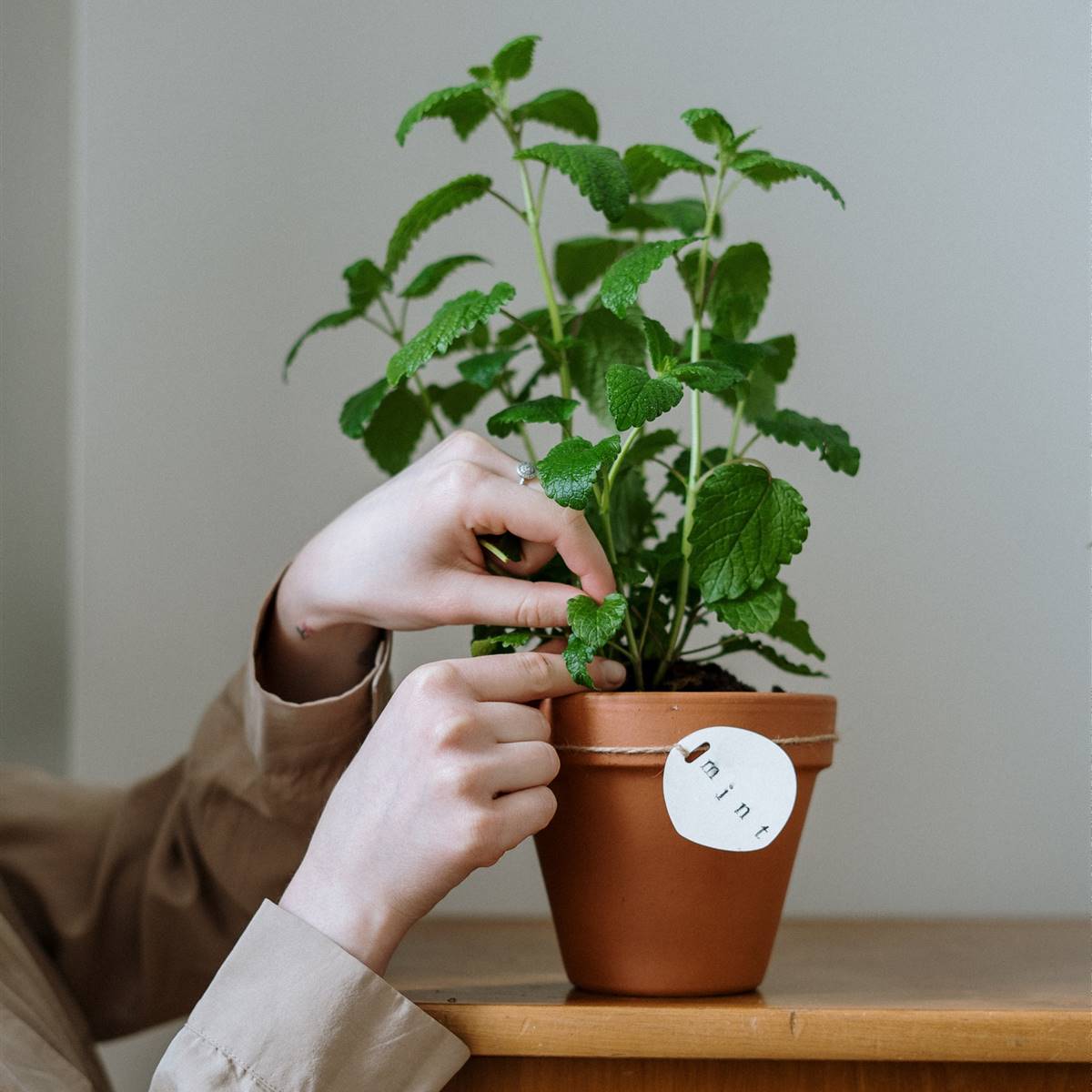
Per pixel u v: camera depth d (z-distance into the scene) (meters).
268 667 0.82
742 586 0.64
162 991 1.00
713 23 1.28
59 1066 0.71
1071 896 1.23
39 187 1.29
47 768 1.26
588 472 0.59
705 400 1.24
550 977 0.75
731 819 0.62
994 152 1.26
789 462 1.26
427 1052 0.58
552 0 1.29
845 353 1.27
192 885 0.95
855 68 1.28
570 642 0.63
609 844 0.64
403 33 1.31
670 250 0.63
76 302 1.31
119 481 1.30
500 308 0.63
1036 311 1.26
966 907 1.23
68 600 1.29
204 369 1.30
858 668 1.25
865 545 1.25
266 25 1.32
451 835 0.58
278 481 1.29
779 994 0.67
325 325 0.81
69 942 1.01
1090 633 1.24
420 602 0.68
